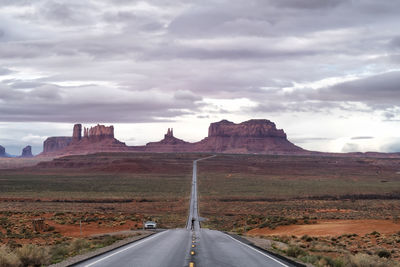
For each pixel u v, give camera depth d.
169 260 18.17
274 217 71.62
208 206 123.44
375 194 160.38
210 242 28.64
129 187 187.12
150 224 61.72
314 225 51.91
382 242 32.69
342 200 140.38
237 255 20.44
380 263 18.28
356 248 29.75
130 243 27.56
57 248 24.91
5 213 72.62
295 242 33.09
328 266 17.62
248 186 199.62
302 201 136.50
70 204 117.75
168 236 35.91
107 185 193.50
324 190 178.62
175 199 142.75
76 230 52.56
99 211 99.62
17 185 182.00
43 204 115.12
